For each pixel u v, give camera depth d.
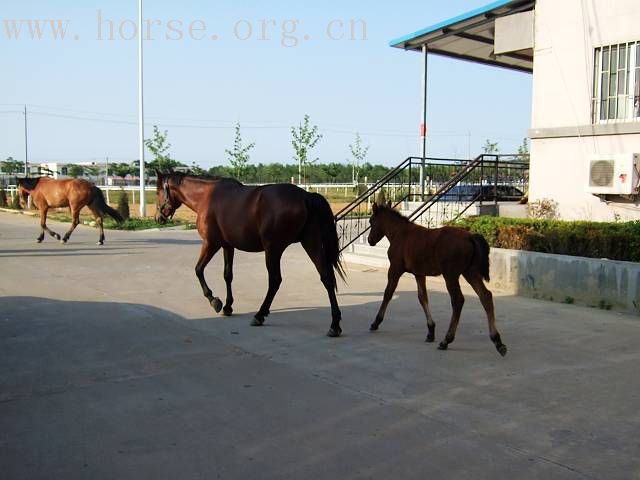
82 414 4.41
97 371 5.41
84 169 89.56
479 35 14.33
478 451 3.81
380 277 10.86
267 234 7.00
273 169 57.66
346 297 9.02
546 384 5.11
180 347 6.22
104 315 7.64
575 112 11.01
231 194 7.49
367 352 6.07
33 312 7.77
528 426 4.21
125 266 11.90
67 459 3.69
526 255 9.02
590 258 8.34
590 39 10.72
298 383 5.12
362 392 4.90
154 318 7.50
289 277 10.87
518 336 6.70
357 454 3.77
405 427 4.19
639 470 3.56
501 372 5.43
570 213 11.13
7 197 37.75
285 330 6.97
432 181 17.00
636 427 4.20
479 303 8.54
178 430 4.13
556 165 11.30
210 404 4.62
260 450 3.82
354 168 45.62
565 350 6.14
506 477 3.47
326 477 3.47
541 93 11.53
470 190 14.59
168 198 8.24
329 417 4.36
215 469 3.57
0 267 11.56
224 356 5.91
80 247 15.02
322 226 6.90
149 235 18.72
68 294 9.01
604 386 5.05
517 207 13.20
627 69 10.34
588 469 3.58
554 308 8.18
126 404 4.61
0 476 3.48
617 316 7.67
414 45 15.14
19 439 3.98
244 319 7.53
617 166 10.00
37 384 5.06
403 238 6.56
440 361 5.77
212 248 7.74
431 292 9.38
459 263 5.99
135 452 3.79
